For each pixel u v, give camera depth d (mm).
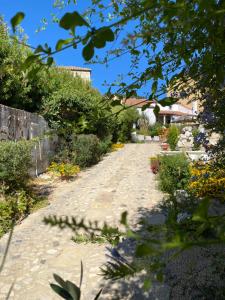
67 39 1025
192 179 6734
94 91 21484
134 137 33938
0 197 7977
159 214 7695
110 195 10258
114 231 981
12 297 4551
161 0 1128
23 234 6867
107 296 4379
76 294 1167
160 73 1925
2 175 7996
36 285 4848
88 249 6035
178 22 1286
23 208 7895
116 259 1355
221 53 1764
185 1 1184
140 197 9859
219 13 1014
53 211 8586
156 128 35656
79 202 9508
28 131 12438
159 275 1007
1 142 8711
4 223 7102
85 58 1022
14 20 912
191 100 3020
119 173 14148
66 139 15016
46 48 1059
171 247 680
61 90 15375
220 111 2838
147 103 1863
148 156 19859
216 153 4059
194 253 4664
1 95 13234
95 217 7992
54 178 12594
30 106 14648
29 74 1324
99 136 20625
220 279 3854
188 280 4078
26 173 9016
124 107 1989
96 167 15859
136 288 4414
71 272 5199
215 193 5703
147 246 684
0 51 11922
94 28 990
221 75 1806
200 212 736
